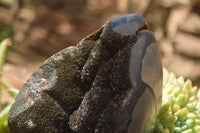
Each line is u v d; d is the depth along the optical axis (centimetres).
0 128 41
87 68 31
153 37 32
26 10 107
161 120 35
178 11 105
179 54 94
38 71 32
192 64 90
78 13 107
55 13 107
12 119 32
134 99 30
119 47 31
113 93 31
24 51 77
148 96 31
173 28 98
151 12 89
